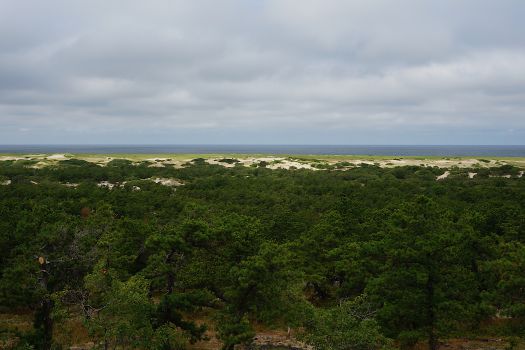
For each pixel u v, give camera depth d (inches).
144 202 2010.3
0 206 1528.1
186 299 920.9
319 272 1255.5
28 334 911.7
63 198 2090.3
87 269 970.1
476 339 1093.8
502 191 2279.8
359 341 751.1
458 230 1212.5
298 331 1107.3
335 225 1422.2
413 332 912.3
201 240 930.7
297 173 3348.9
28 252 954.1
